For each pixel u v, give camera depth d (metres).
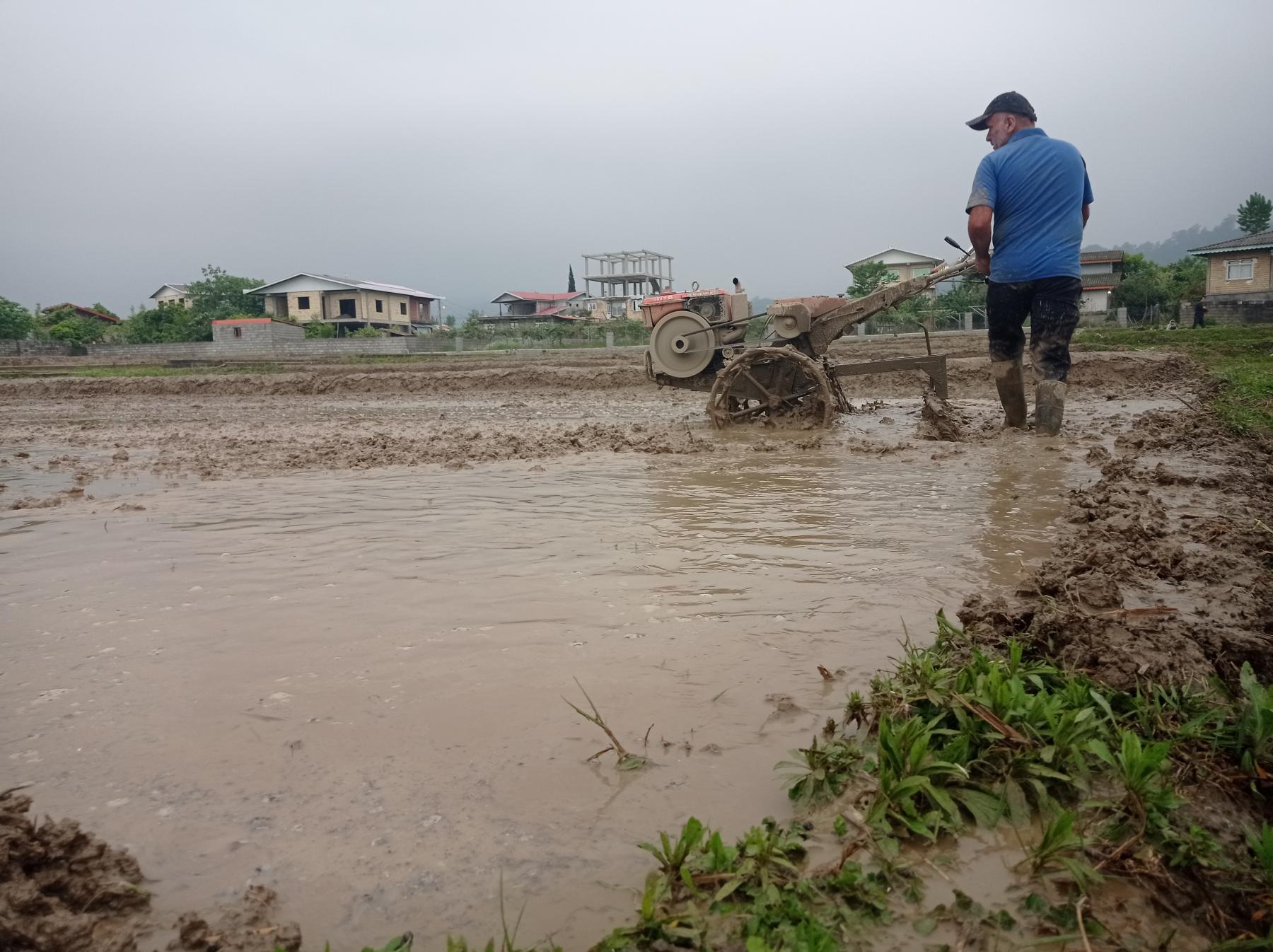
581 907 1.88
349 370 31.17
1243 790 2.19
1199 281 49.22
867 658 3.14
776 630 3.45
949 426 9.09
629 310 72.56
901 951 1.71
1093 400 13.61
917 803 2.18
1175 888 1.87
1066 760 2.26
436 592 4.10
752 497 6.27
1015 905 1.84
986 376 17.00
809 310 10.48
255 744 2.64
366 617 3.77
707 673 3.05
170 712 2.88
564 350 38.31
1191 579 3.76
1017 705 2.41
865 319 10.55
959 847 2.04
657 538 5.06
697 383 11.67
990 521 5.18
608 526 5.41
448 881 1.98
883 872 1.93
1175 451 7.64
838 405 11.77
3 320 56.53
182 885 2.00
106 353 47.91
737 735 2.60
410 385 21.78
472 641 3.44
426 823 2.21
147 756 2.58
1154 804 2.04
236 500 6.68
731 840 2.08
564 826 2.18
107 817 2.27
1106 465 6.43
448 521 5.71
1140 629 2.90
